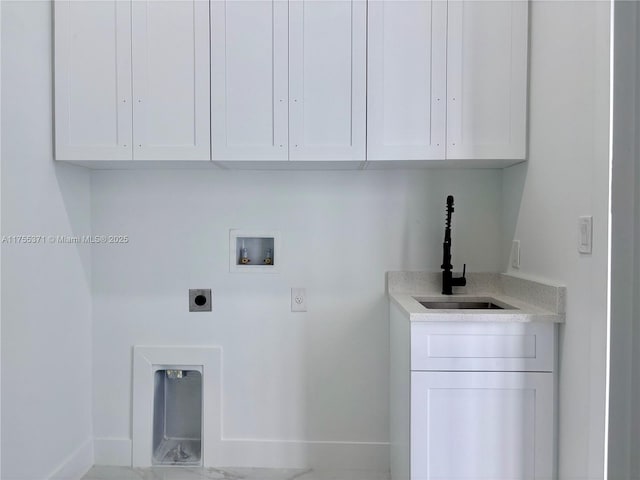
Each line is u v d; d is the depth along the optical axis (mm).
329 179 2031
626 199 1134
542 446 1457
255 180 2037
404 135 1682
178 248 2047
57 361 1766
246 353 2055
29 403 1578
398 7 1668
